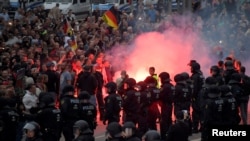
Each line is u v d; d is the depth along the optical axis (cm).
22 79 4022
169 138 2778
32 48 4912
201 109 3484
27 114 3394
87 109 3275
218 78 3622
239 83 3781
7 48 5088
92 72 4412
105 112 3472
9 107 3134
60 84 4297
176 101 3716
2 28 5812
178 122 2789
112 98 3459
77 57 4909
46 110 3095
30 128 2714
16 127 3156
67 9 7950
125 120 3531
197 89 3916
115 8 6072
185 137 2780
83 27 6109
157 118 3931
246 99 3900
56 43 5125
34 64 4491
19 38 5556
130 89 3534
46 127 3084
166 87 3675
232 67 4000
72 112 3241
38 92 3675
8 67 4547
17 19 6059
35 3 7912
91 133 2589
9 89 3331
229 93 3206
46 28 5966
